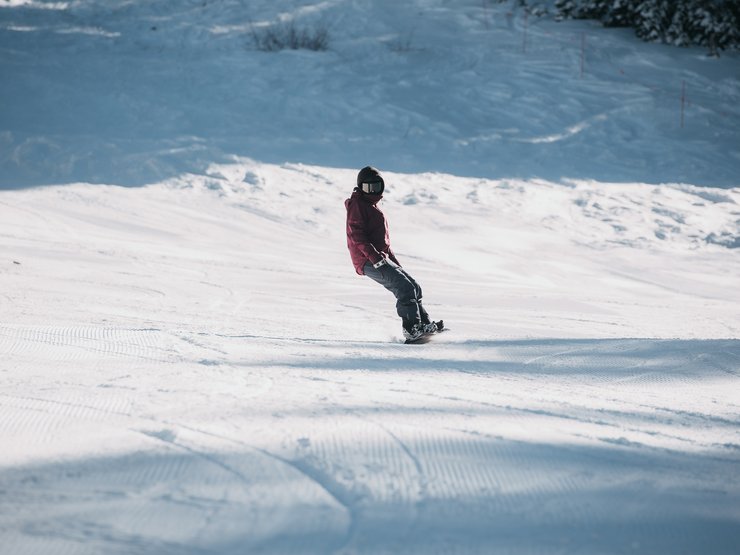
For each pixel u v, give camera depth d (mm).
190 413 8969
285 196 41875
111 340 14797
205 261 30469
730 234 41062
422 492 6559
